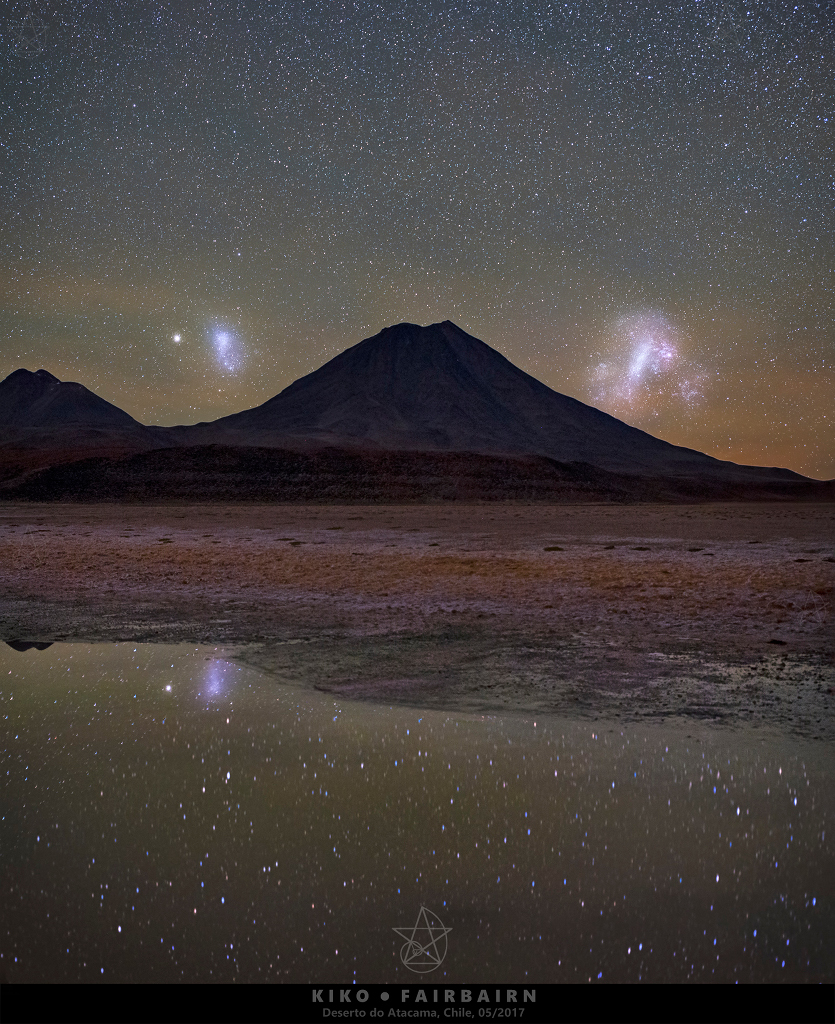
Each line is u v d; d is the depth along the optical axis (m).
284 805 3.72
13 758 4.40
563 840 3.31
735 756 4.46
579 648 7.91
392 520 40.78
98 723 5.15
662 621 9.58
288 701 5.77
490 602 11.24
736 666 7.04
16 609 10.76
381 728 5.05
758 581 13.20
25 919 2.71
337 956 2.49
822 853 3.16
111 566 16.42
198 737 4.83
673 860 3.12
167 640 8.48
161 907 2.78
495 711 5.48
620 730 5.01
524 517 45.78
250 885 2.93
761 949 2.50
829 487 155.38
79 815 3.58
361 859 3.12
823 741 4.76
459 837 3.32
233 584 13.43
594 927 2.65
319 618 9.91
